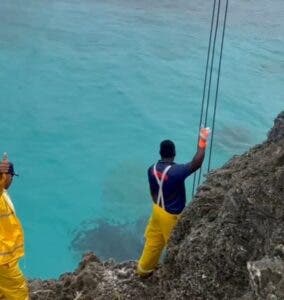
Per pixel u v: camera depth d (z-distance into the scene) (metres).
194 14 32.84
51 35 29.42
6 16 30.73
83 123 23.67
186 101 25.28
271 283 4.02
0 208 5.11
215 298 5.16
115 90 25.73
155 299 5.89
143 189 19.80
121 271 6.67
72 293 6.60
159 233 6.06
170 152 5.82
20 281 5.31
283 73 27.55
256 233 5.12
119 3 33.62
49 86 25.88
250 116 24.27
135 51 28.83
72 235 17.31
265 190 5.09
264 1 35.28
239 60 28.34
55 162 21.22
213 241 5.45
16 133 22.72
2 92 25.06
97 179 20.44
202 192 6.57
